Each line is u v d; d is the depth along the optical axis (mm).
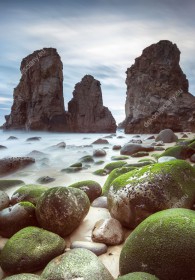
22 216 4578
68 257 3438
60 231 4465
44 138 25469
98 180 7828
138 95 36188
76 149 15695
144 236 3377
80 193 5023
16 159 10180
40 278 3027
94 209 5391
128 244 3523
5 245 3973
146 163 7480
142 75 36438
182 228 3229
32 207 4789
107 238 4141
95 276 3143
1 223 4598
